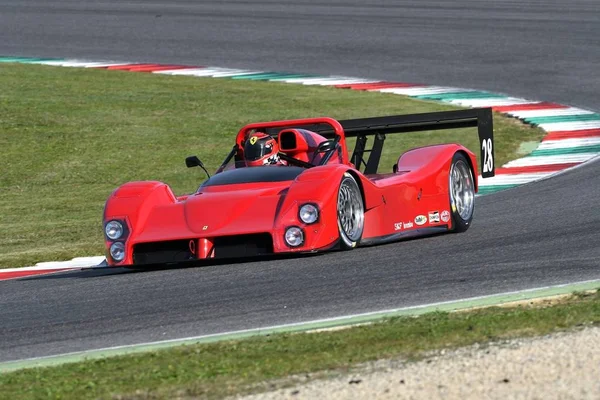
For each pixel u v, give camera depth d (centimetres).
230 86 7588
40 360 1969
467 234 3234
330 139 3344
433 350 1705
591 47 8006
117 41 9150
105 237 2861
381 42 8662
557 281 2306
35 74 8081
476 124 3462
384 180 3078
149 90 7556
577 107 6359
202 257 2714
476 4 10150
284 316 2155
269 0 10738
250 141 3169
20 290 2853
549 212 3584
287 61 8250
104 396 1611
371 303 2211
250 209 2784
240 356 1797
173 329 2134
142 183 3000
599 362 1538
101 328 2214
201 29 9469
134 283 2719
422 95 6969
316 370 1653
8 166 5862
